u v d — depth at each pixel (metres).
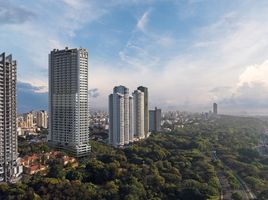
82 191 181.12
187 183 194.12
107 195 179.00
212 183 199.62
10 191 182.25
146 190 188.50
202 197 178.25
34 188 188.25
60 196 177.62
